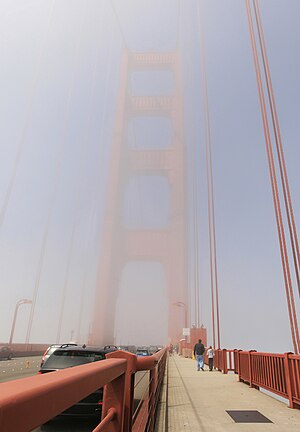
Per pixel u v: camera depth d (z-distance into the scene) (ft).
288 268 65.57
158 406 19.67
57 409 2.48
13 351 90.94
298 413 18.02
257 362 26.91
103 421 4.11
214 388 28.81
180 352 159.63
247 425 15.19
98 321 233.55
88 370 3.37
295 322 57.11
